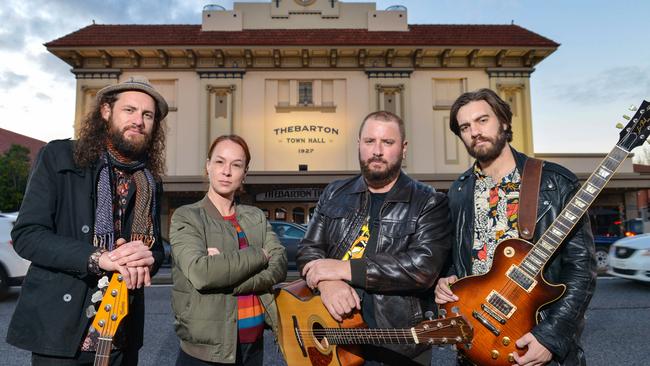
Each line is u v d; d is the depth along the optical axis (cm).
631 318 525
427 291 202
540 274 167
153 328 506
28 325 163
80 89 1575
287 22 1741
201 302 191
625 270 716
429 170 1598
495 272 173
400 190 205
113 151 196
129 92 195
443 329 171
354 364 198
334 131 1620
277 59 1606
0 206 2027
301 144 1612
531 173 191
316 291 215
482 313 169
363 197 215
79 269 159
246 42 1591
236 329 194
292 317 216
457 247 206
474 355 169
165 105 214
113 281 173
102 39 1598
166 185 1480
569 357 165
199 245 193
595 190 172
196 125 1595
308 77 1634
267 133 1614
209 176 225
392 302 189
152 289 819
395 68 1625
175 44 1546
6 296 716
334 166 1608
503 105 200
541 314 170
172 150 1581
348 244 209
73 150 185
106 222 180
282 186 1599
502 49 1584
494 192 200
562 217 172
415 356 189
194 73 1623
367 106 1630
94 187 183
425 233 194
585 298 167
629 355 389
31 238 162
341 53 1620
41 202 169
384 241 198
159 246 205
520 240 175
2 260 655
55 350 161
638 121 173
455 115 212
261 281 199
